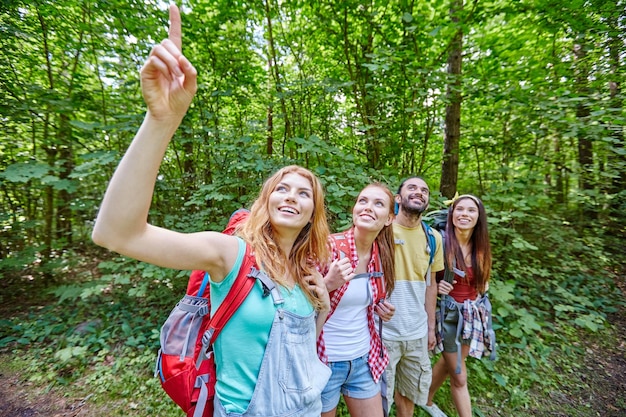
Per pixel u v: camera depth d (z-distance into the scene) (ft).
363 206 4.90
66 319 11.14
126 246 2.29
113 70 12.50
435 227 7.11
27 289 13.15
